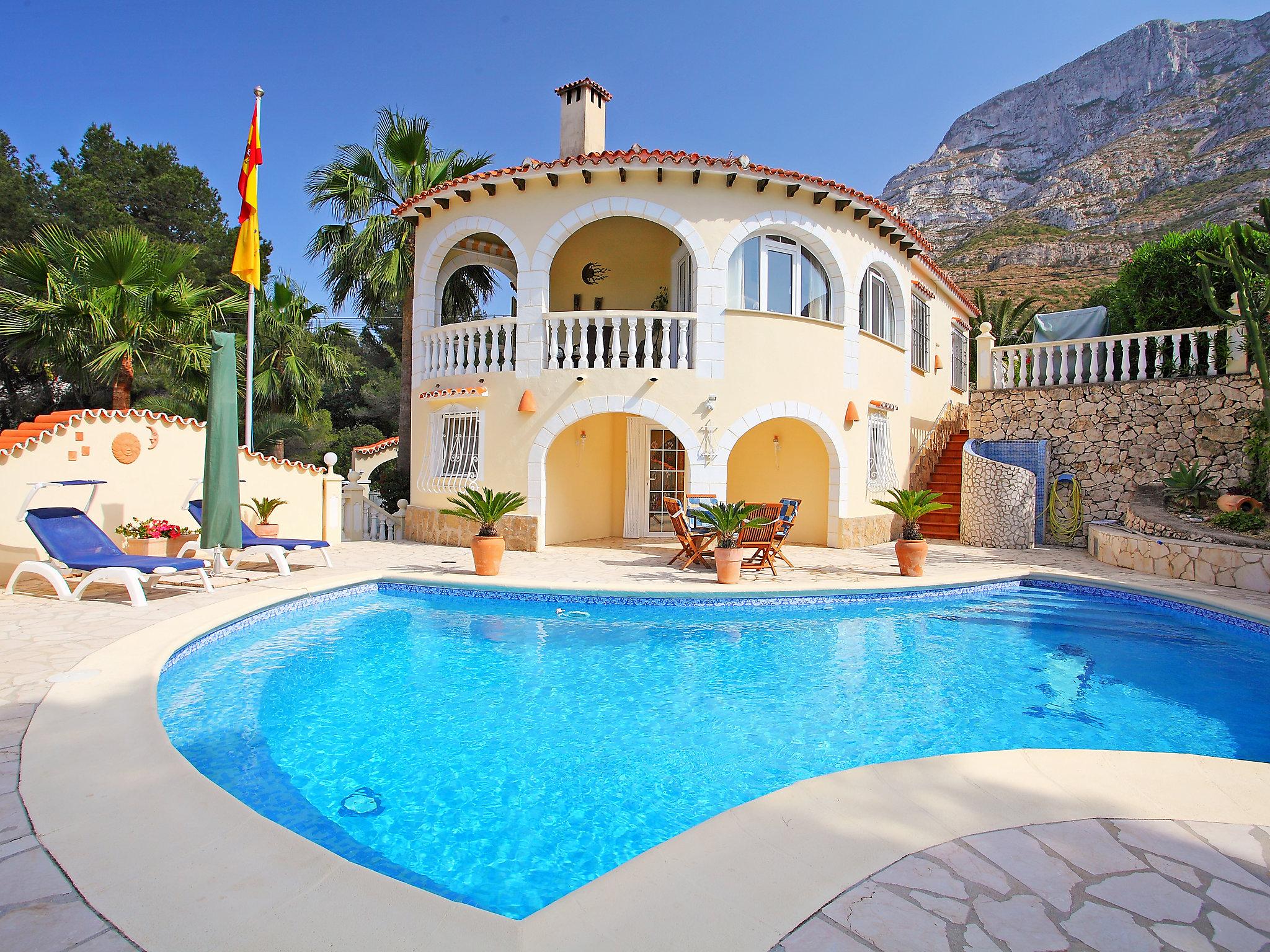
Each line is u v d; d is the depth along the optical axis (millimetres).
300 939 2232
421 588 9648
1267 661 7004
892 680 6367
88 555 8016
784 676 6457
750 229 12516
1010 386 14969
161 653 5703
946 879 2609
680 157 11680
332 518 13312
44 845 2793
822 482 14156
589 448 14719
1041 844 2891
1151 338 13555
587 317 12469
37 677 4988
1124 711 5613
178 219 28906
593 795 4109
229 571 10047
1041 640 7773
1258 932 2316
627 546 13562
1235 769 3664
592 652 7109
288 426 23641
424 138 17125
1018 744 4930
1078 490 13852
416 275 14258
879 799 3268
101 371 13625
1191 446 12867
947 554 12766
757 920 2344
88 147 30266
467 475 13250
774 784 4277
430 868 3336
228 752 4629
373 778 4293
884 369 14961
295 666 6523
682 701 5754
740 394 12508
